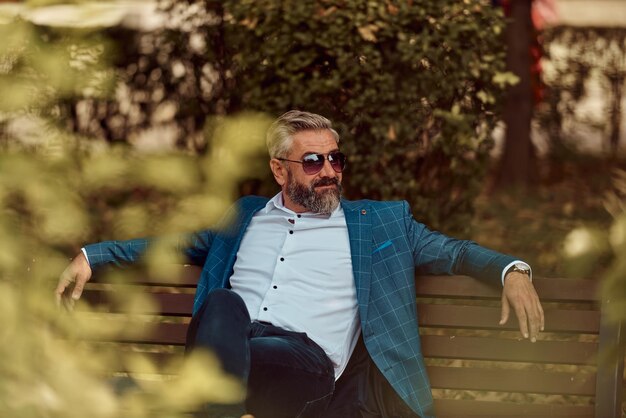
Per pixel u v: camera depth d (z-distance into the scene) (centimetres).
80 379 158
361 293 378
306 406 359
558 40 1239
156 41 749
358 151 592
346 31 577
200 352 166
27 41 166
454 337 381
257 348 355
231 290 371
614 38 1241
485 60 602
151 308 175
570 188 1130
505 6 1066
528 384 376
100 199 173
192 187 163
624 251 213
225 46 688
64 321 169
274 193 596
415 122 589
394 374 367
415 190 601
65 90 170
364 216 392
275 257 393
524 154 1119
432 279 381
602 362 271
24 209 166
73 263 376
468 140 602
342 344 381
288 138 397
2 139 174
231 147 164
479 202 1019
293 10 583
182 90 750
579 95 1251
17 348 158
